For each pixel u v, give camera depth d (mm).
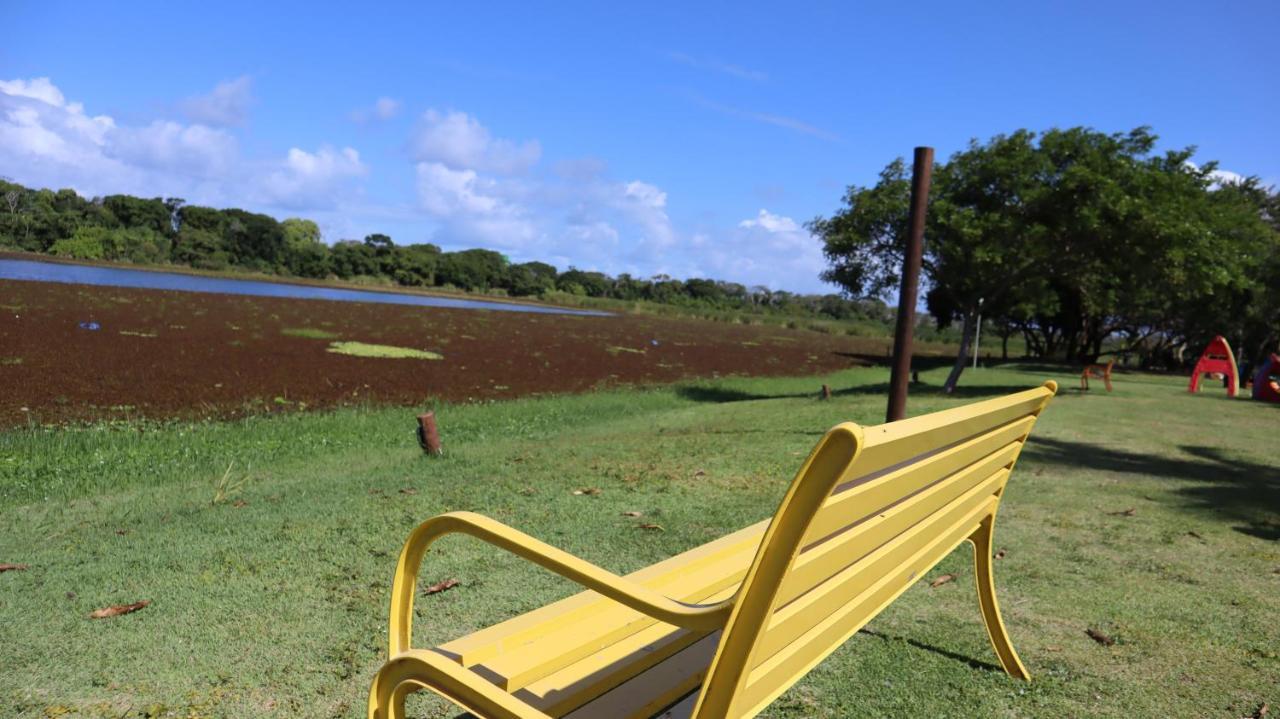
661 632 2141
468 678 1646
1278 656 3160
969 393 17500
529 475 6473
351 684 2811
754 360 31641
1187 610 3672
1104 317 39406
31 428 9008
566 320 52875
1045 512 5609
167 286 51500
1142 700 2785
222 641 3129
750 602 1392
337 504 5336
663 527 4930
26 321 22812
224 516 4988
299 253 102438
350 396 13875
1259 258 28281
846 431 1230
